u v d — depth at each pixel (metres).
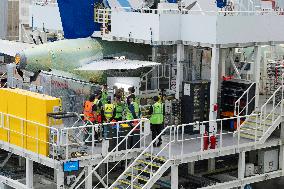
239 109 31.92
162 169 26.38
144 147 27.72
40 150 26.23
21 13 49.59
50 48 33.31
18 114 27.53
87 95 30.02
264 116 30.28
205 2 34.47
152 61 34.53
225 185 29.61
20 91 28.11
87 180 25.95
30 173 27.19
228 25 29.89
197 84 30.78
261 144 30.31
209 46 29.86
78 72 33.53
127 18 32.12
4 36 50.41
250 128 31.00
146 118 27.98
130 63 32.56
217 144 29.27
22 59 32.41
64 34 34.72
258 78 32.09
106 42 34.75
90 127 27.22
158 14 30.34
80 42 34.38
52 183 29.42
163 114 28.48
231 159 34.81
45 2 40.78
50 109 26.00
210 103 30.00
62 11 34.44
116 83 31.84
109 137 26.81
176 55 32.56
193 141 29.69
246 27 30.73
